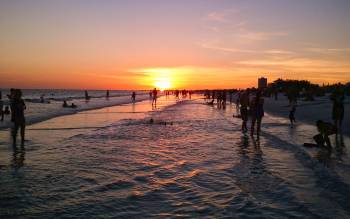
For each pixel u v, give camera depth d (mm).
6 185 7168
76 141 13391
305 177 7668
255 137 14602
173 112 31625
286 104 41375
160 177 7848
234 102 58875
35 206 5879
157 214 5500
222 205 5891
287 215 5363
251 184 7188
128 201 6160
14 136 13039
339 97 15117
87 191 6766
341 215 5344
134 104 49344
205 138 14320
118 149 11562
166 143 12930
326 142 11586
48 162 9453
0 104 20953
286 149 11453
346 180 7355
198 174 8102
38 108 34500
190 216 5395
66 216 5410
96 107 38750
